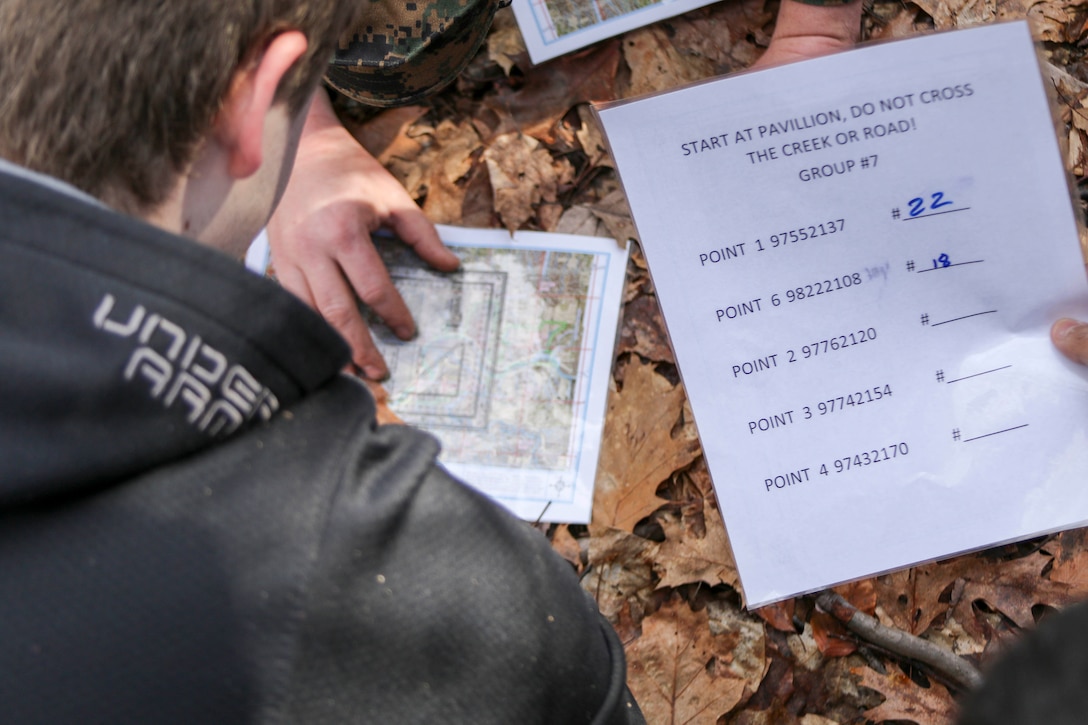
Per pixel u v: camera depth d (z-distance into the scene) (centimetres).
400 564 54
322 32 60
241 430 52
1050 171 97
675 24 138
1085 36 136
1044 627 36
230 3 51
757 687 119
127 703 47
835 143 96
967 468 100
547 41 136
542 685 60
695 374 99
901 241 98
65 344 45
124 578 47
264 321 51
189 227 59
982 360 99
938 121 96
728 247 98
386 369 124
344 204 119
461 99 137
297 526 50
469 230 129
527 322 126
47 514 48
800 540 101
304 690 50
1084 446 99
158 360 47
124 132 50
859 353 99
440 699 55
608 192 132
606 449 124
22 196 45
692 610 121
